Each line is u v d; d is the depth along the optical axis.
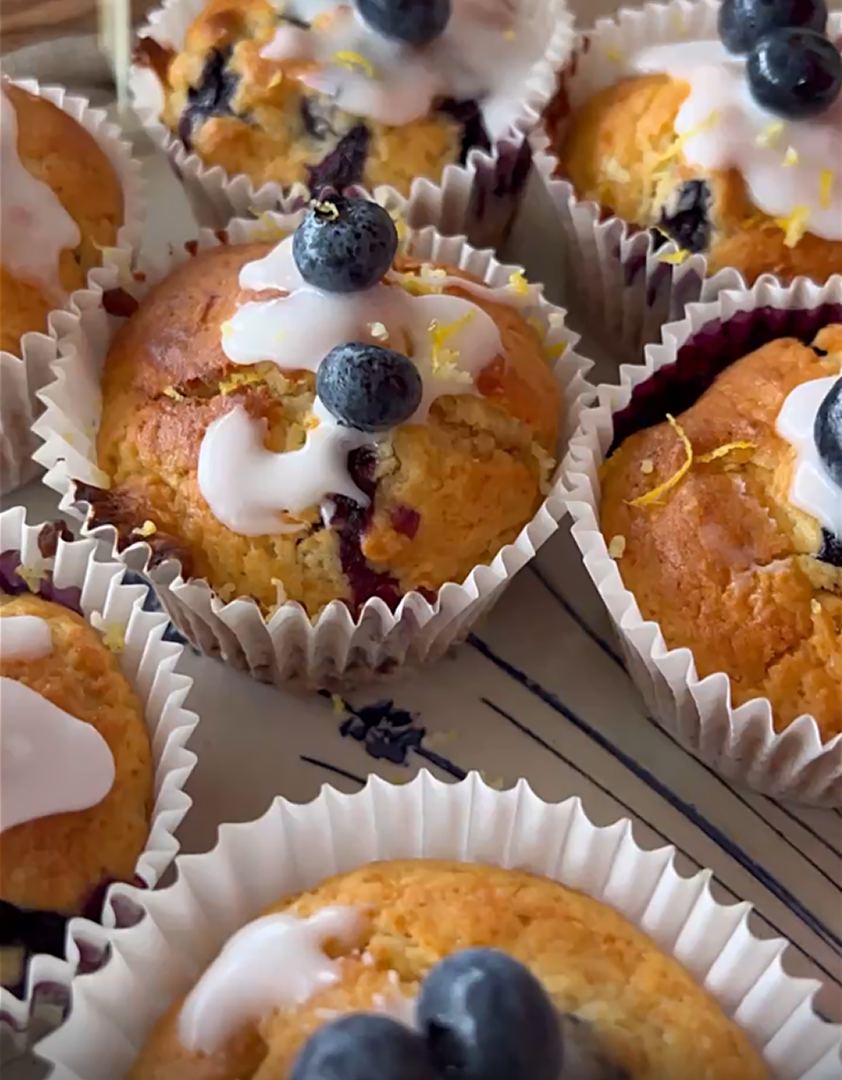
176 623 0.27
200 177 0.30
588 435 0.27
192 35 0.30
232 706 0.27
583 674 0.27
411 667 0.27
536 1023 0.19
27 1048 0.23
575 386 0.28
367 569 0.25
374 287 0.26
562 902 0.23
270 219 0.28
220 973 0.22
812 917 0.26
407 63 0.30
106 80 0.32
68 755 0.23
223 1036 0.22
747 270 0.29
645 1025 0.22
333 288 0.25
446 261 0.29
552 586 0.28
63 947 0.23
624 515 0.26
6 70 0.32
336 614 0.25
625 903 0.23
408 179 0.30
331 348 0.25
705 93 0.29
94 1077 0.22
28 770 0.23
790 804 0.27
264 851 0.23
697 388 0.27
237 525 0.25
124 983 0.22
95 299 0.27
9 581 0.25
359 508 0.25
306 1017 0.21
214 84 0.30
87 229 0.29
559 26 0.31
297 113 0.30
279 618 0.25
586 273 0.31
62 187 0.28
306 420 0.25
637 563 0.26
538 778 0.26
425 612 0.25
